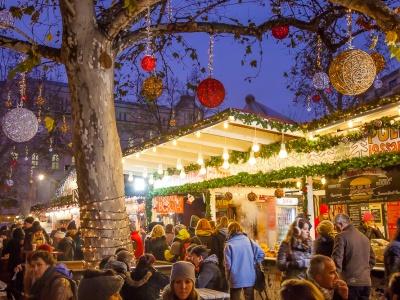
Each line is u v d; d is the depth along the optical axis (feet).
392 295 10.53
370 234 30.27
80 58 20.40
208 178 42.42
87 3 20.40
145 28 23.35
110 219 20.39
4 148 115.65
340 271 20.75
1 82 105.60
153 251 32.17
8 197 146.00
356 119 25.91
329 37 30.58
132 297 16.79
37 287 13.38
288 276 22.31
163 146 38.14
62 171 153.28
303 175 31.42
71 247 33.86
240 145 36.37
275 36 26.25
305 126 29.94
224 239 28.19
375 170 27.20
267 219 45.44
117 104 144.05
